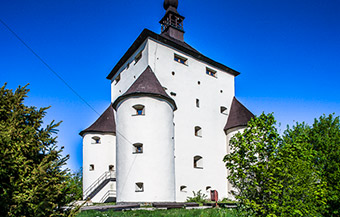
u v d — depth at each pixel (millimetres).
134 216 12773
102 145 27203
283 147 8398
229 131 27734
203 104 27125
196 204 18562
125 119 20328
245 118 27438
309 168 8469
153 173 18922
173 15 30688
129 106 20406
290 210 7867
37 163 6965
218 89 29156
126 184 18969
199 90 27172
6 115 7031
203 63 28500
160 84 22484
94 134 27344
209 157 26000
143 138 19547
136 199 18422
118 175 19953
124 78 28391
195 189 24000
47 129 7312
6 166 6051
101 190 24750
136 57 26578
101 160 26750
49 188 6535
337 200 12469
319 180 9273
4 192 5918
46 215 6500
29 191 6074
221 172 26547
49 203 6465
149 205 17719
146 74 22547
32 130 6965
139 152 19344
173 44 25797
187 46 29453
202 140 25969
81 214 13016
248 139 8812
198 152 25281
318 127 15281
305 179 8258
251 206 8234
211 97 28109
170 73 25094
